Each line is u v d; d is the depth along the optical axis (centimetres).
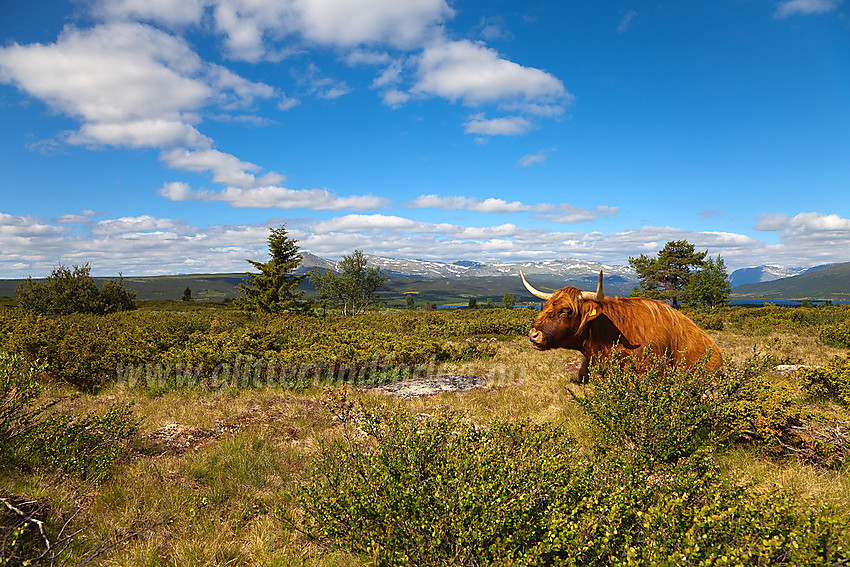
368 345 1223
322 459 415
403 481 306
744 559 224
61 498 413
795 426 520
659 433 454
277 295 4103
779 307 3453
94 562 333
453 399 840
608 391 507
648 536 251
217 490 453
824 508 242
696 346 697
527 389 914
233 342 1094
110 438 529
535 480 305
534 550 249
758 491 408
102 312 3125
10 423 482
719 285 4788
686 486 299
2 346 977
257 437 613
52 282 3094
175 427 673
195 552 350
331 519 302
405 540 274
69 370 890
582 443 546
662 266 5878
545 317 733
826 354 1304
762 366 540
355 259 5384
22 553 327
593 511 276
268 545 361
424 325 2145
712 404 487
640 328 701
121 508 415
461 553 274
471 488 276
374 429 370
